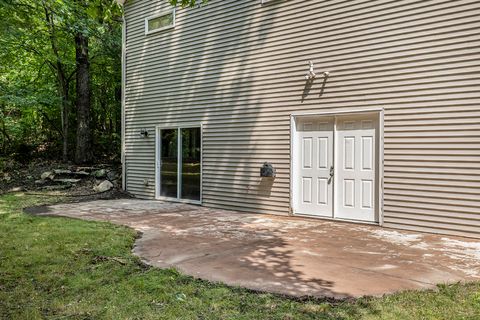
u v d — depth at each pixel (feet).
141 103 34.86
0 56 44.50
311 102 23.35
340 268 13.17
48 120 50.34
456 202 18.28
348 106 21.79
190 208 28.37
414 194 19.54
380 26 20.56
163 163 33.14
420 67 19.26
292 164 24.35
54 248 15.31
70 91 50.34
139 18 34.76
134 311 9.53
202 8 29.40
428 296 10.30
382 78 20.52
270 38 25.30
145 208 28.09
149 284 11.35
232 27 27.45
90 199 32.68
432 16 18.89
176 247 16.24
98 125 54.95
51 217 22.84
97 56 47.93
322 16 22.79
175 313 9.41
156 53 33.24
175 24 31.50
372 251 15.53
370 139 21.39
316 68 23.08
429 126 19.01
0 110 46.57
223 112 28.07
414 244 16.72
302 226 21.13
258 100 26.00
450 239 17.69
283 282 11.71
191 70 30.32
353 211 22.06
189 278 11.99
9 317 9.27
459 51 18.13
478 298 10.09
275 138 25.12
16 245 15.75
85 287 11.20
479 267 13.19
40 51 45.29
